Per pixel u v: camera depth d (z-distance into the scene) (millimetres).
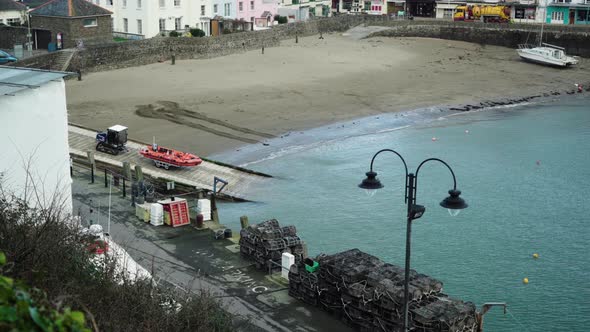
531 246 34250
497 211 39125
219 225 33469
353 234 35438
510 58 92812
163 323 17000
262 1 106062
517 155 51094
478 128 59500
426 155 50969
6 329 6562
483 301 28500
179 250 30219
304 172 46188
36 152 26422
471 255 33062
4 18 85125
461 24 104312
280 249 28266
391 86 74250
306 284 25422
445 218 37906
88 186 38469
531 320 27047
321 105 65000
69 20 75562
